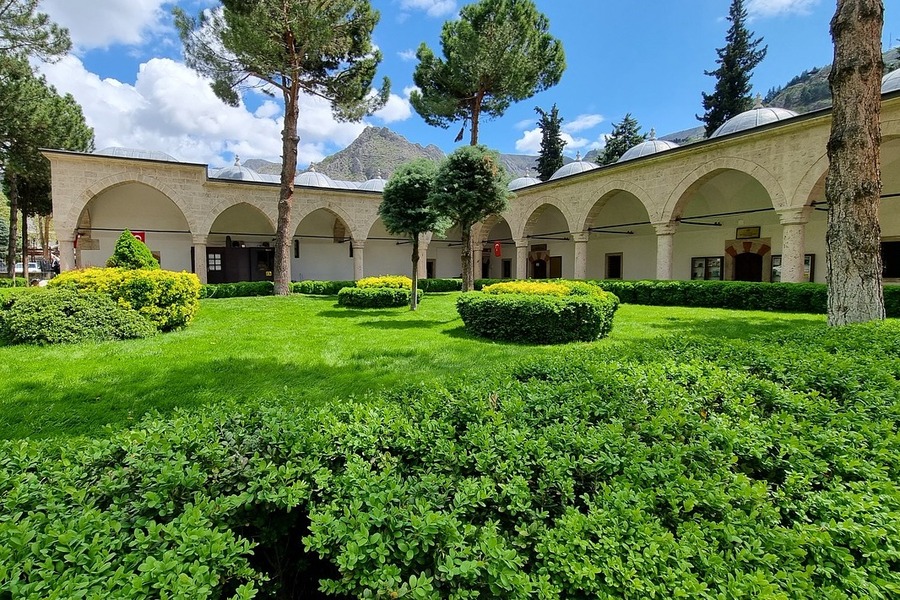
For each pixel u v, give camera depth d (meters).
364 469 1.41
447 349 5.87
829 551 1.21
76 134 16.95
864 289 5.07
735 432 1.68
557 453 1.51
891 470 1.61
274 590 1.36
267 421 1.72
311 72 14.88
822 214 13.62
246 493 1.28
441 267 25.44
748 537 1.21
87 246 17.02
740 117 15.16
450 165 8.58
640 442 1.62
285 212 14.84
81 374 4.52
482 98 16.78
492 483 1.33
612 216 20.06
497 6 14.48
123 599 0.92
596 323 6.49
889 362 2.72
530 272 24.66
